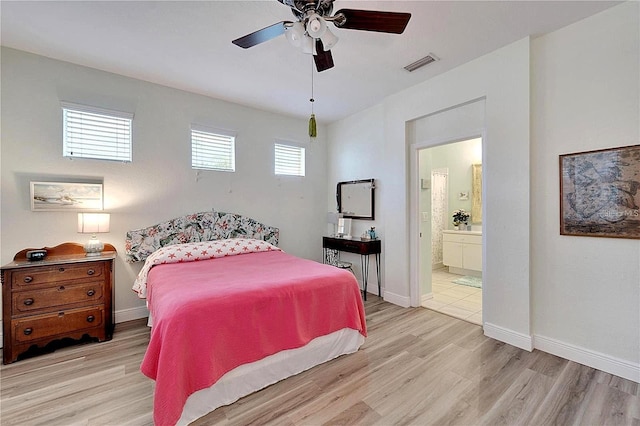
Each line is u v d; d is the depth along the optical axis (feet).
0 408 5.83
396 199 12.25
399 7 6.80
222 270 8.53
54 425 5.39
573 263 7.61
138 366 7.45
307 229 15.70
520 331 8.38
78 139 9.80
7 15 7.06
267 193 14.19
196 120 12.05
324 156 16.46
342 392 6.37
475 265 16.46
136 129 10.73
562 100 7.72
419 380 6.79
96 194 9.91
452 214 18.84
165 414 4.97
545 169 8.05
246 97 12.42
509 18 7.25
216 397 5.83
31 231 9.02
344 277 8.07
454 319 10.64
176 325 5.38
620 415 5.58
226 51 8.79
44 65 9.16
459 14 7.06
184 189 11.81
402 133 11.84
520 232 8.33
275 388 6.52
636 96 6.66
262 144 14.02
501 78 8.64
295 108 13.83
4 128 8.66
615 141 6.92
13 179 8.77
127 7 6.80
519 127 8.29
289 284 7.08
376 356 7.93
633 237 6.70
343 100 12.85
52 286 8.21
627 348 6.81
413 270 12.00
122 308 10.52
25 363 7.59
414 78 10.64
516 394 6.24
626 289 6.83
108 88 10.16
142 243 10.78
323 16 5.86
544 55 8.02
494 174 8.89
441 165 19.12
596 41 7.16
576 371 7.11
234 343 5.97
